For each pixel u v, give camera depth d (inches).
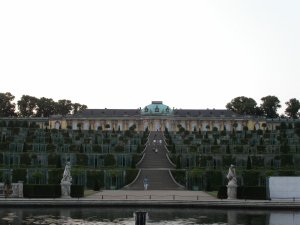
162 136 7504.9
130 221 2429.9
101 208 2950.3
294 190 3248.0
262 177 4175.7
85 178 4286.4
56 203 3016.7
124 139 6181.1
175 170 4429.1
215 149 5516.7
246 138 6240.2
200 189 4202.8
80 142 5841.5
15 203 3016.7
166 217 2598.4
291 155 4785.9
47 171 4200.3
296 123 7573.8
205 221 2455.7
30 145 5260.8
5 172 4168.3
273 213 2773.1
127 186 4264.3
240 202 3009.4
